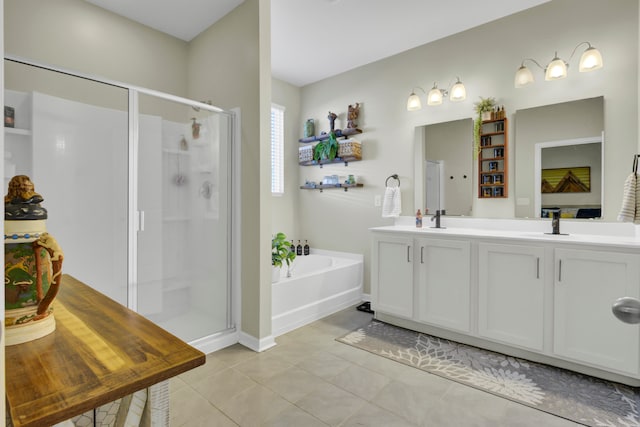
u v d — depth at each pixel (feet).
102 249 6.99
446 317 8.73
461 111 10.61
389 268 9.89
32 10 7.98
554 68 8.57
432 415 5.75
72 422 2.25
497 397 6.26
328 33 10.65
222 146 8.75
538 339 7.36
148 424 2.45
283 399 6.20
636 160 6.82
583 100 8.62
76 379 2.15
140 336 2.82
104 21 9.12
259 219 8.36
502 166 9.81
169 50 10.46
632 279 6.33
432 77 11.20
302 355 8.02
